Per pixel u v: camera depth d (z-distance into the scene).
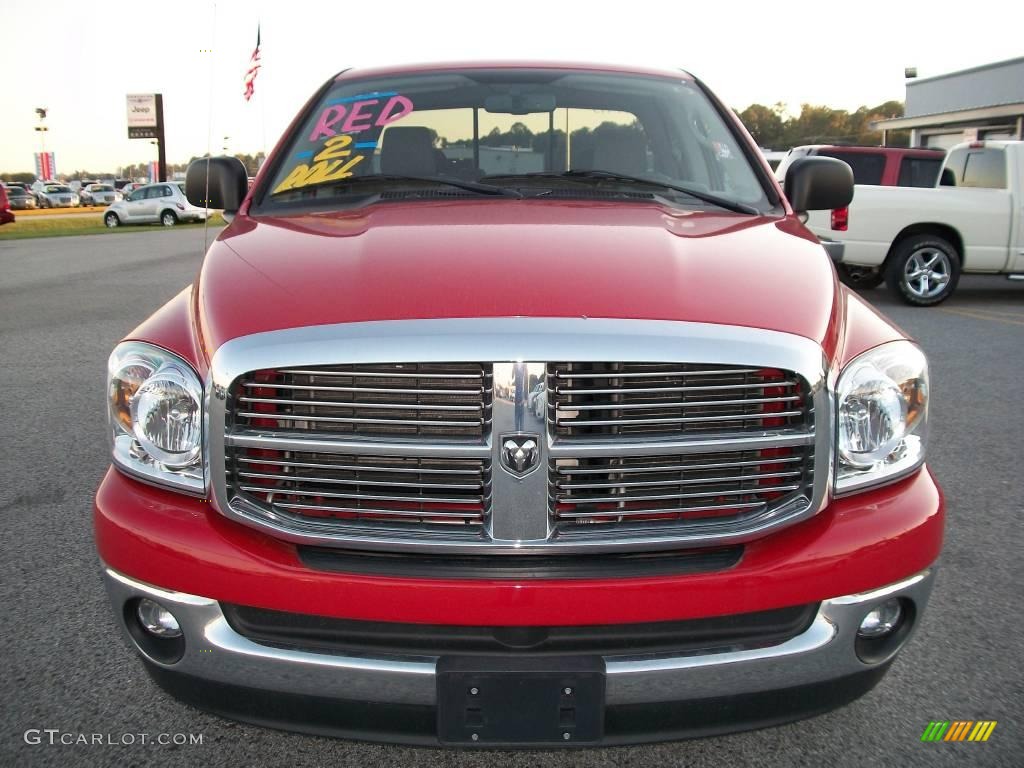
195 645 2.10
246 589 2.03
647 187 3.15
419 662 2.00
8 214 24.66
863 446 2.14
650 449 1.97
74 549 3.79
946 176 11.23
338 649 2.04
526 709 2.00
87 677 2.86
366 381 1.98
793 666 2.07
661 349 1.96
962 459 4.93
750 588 2.01
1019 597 3.38
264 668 2.05
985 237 10.25
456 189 3.09
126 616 2.22
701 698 2.04
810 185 3.34
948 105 28.62
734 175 3.27
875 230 10.24
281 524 2.02
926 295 10.34
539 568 1.99
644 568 2.01
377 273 2.21
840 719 2.65
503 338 1.93
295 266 2.34
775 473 2.05
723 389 2.01
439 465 1.99
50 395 6.31
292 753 2.52
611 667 1.98
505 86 3.54
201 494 2.11
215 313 2.18
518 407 1.93
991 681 2.83
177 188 32.12
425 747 2.08
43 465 4.82
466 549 1.97
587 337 1.94
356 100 3.54
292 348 1.98
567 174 3.18
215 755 2.50
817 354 2.04
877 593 2.12
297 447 1.99
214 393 2.03
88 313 9.95
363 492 2.02
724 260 2.36
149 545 2.09
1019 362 7.32
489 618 1.97
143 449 2.16
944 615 3.25
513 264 2.21
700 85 3.74
